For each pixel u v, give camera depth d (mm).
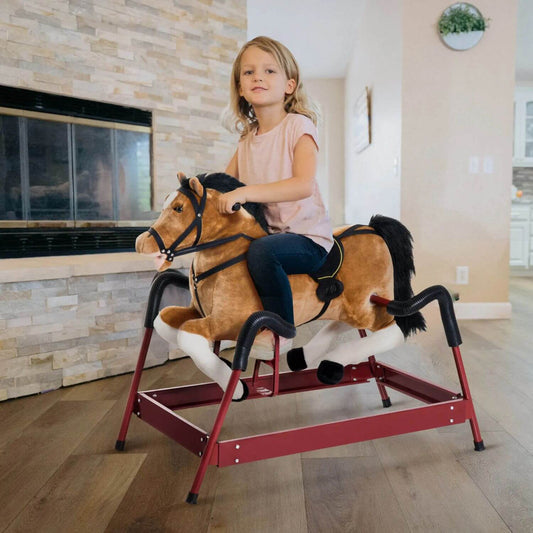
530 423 1893
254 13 5273
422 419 1572
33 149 2824
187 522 1273
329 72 7445
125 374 2543
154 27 3111
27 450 1692
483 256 3914
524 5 4551
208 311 1459
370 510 1322
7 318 2162
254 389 1682
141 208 3240
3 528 1256
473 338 3254
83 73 2865
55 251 2879
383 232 1659
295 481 1479
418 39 3781
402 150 3846
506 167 3869
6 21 2592
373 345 1626
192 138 3355
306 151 1448
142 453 1670
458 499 1374
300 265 1435
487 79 3809
